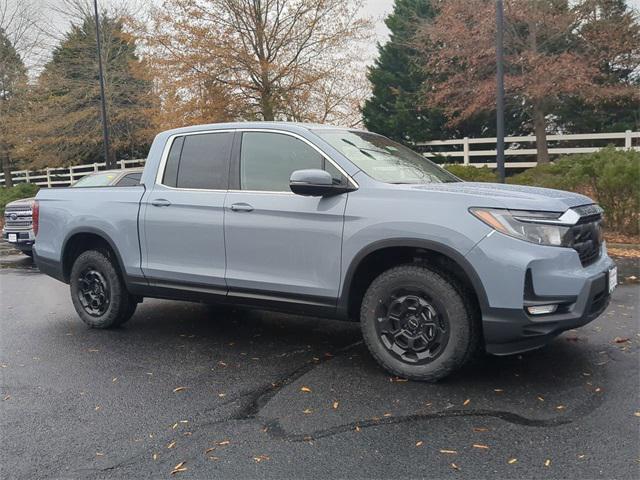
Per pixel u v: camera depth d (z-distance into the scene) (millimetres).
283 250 4566
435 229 3934
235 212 4797
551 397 3799
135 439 3438
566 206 3893
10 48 25844
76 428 3607
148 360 4895
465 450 3158
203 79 16531
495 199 3889
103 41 24672
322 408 3779
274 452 3221
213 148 5145
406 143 22062
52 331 5922
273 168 4781
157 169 5449
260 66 16906
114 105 24562
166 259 5262
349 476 2941
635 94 16797
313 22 16875
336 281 4340
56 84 24609
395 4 23953
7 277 9547
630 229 10125
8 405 4000
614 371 4219
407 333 4172
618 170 9859
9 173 29219
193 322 6109
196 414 3770
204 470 3053
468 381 4121
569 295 3740
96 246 6035
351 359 4742
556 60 16141
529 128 21125
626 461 2982
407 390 4012
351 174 4402
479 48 16750
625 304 6137
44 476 3045
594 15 16734
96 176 9555
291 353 4969
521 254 3729
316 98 17781
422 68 19156
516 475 2893
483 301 3824
